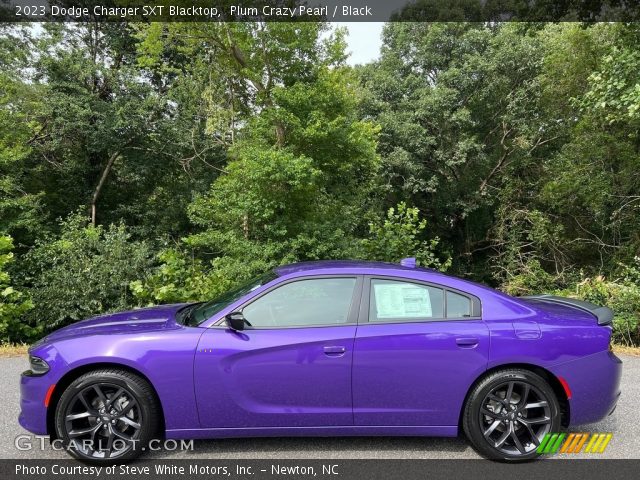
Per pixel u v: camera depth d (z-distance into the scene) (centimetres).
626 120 1309
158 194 2023
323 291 362
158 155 1950
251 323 353
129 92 1788
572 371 350
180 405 339
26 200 1375
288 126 1034
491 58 1872
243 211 983
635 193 1530
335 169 1103
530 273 1556
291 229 1006
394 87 1988
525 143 1850
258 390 341
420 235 2156
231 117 1372
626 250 1521
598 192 1535
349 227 1130
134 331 353
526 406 348
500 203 2027
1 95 1481
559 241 1753
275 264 954
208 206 1152
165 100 1792
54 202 1925
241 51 1192
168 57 1866
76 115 1672
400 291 362
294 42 1041
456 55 1983
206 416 340
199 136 1809
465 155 1844
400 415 346
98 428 339
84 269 941
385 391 344
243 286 402
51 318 938
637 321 786
